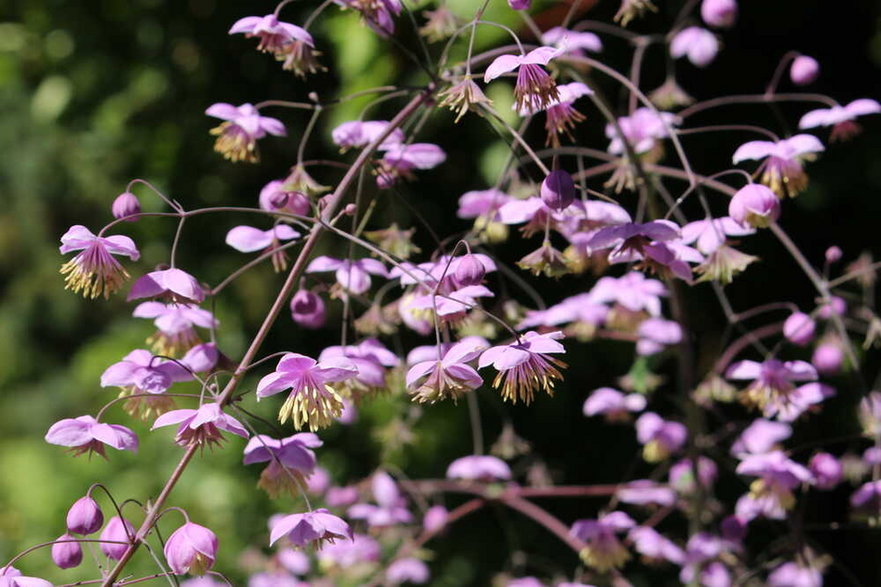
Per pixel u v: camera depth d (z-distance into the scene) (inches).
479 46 41.9
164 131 56.6
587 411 39.7
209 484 57.0
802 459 47.0
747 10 48.0
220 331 57.8
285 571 40.4
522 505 40.0
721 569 38.8
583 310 38.4
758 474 37.8
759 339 49.4
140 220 58.9
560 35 37.8
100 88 57.6
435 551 52.4
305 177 35.2
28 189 81.7
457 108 34.2
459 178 49.6
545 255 34.4
